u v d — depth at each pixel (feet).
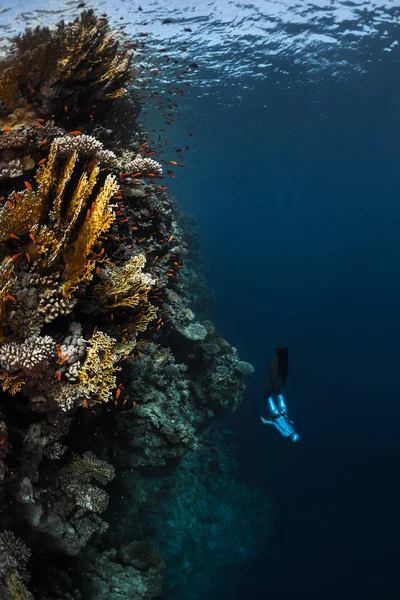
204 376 40.65
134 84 60.85
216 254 270.26
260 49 77.66
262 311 183.73
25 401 15.75
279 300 206.49
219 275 193.06
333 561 74.95
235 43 74.49
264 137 146.61
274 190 334.44
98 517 19.16
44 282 15.21
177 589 35.06
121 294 17.11
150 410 30.55
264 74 87.81
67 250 15.96
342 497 91.20
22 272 15.20
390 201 296.10
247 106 108.58
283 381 27.76
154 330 32.27
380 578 73.87
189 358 39.14
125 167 21.17
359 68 85.81
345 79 90.84
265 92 98.02
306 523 80.74
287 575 66.90
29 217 15.64
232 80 89.61
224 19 67.46
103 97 23.12
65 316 16.11
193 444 32.22
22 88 19.53
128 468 29.45
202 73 83.71
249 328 160.25
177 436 30.76
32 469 15.40
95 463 18.94
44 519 16.40
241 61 81.10
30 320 14.82
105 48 24.13
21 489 14.78
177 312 37.76
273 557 67.72
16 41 21.75
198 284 66.85
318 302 223.92
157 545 32.63
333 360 156.87
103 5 56.90
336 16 71.10
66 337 15.31
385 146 148.97
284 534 74.79
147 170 21.21
